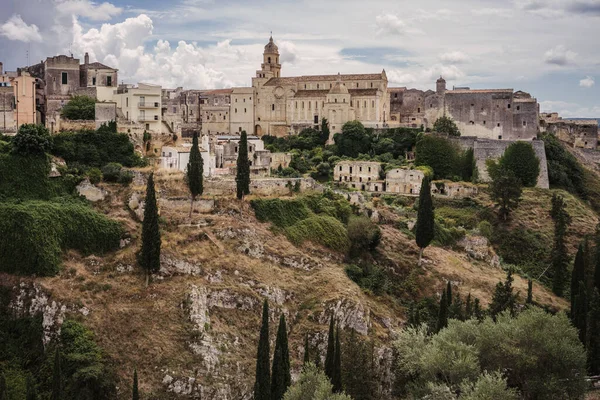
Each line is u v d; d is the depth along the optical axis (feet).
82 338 363.97
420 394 331.98
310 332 410.52
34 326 377.71
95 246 424.05
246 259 444.55
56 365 311.27
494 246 608.19
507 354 337.93
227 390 363.76
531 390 334.85
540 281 571.69
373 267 497.87
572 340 356.79
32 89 599.57
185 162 545.03
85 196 465.06
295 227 496.64
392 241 529.86
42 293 385.29
